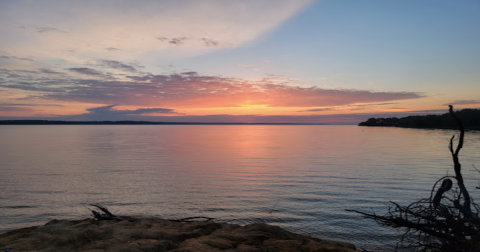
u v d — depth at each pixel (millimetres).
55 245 6219
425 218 4688
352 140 82250
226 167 30375
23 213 14070
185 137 113438
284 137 109125
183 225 9000
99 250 5809
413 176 23141
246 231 7988
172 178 23734
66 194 17938
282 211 14031
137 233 7086
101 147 60656
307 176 23797
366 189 18547
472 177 21750
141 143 75312
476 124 112938
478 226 4395
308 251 6066
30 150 52781
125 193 18188
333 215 13266
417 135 105875
